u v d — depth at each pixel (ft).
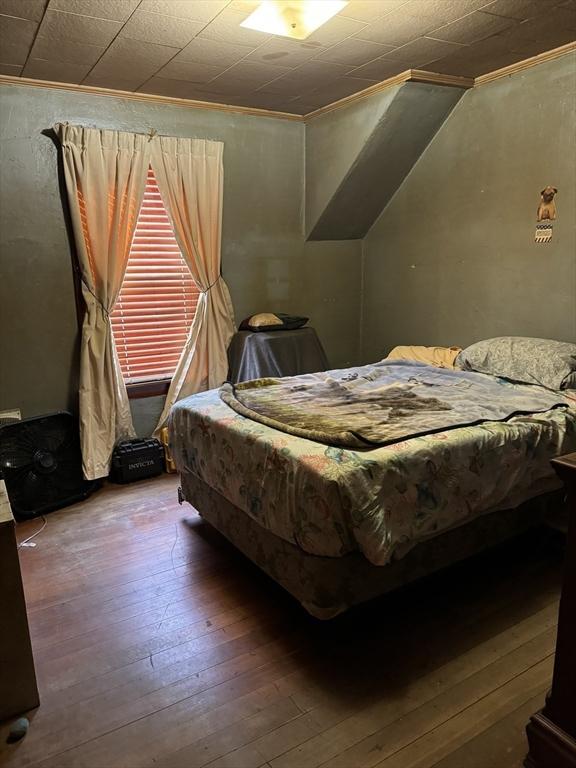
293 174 13.25
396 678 5.87
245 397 8.85
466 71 10.27
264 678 5.93
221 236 12.50
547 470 7.46
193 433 8.37
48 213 10.53
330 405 8.22
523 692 5.63
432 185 12.20
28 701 5.56
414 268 13.04
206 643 6.51
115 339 11.86
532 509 7.86
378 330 14.46
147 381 12.23
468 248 11.63
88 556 8.55
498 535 7.50
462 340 12.13
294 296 13.83
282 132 12.87
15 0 6.93
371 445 6.36
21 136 10.06
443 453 6.42
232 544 8.51
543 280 10.27
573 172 9.50
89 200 10.57
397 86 10.37
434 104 11.09
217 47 8.62
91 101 10.58
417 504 6.17
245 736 5.18
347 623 6.81
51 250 10.67
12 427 9.77
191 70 9.67
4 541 5.24
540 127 9.87
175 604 7.28
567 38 8.83
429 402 8.23
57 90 10.21
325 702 5.57
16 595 5.34
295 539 6.16
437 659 6.14
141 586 7.72
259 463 6.75
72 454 10.64
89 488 10.82
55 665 6.19
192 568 8.17
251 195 12.78
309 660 6.19
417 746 5.02
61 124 10.14
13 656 5.42
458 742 5.06
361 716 5.38
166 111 11.39
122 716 5.46
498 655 6.17
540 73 9.70
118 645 6.50
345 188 12.47
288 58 9.20
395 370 10.85
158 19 7.55
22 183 10.20
